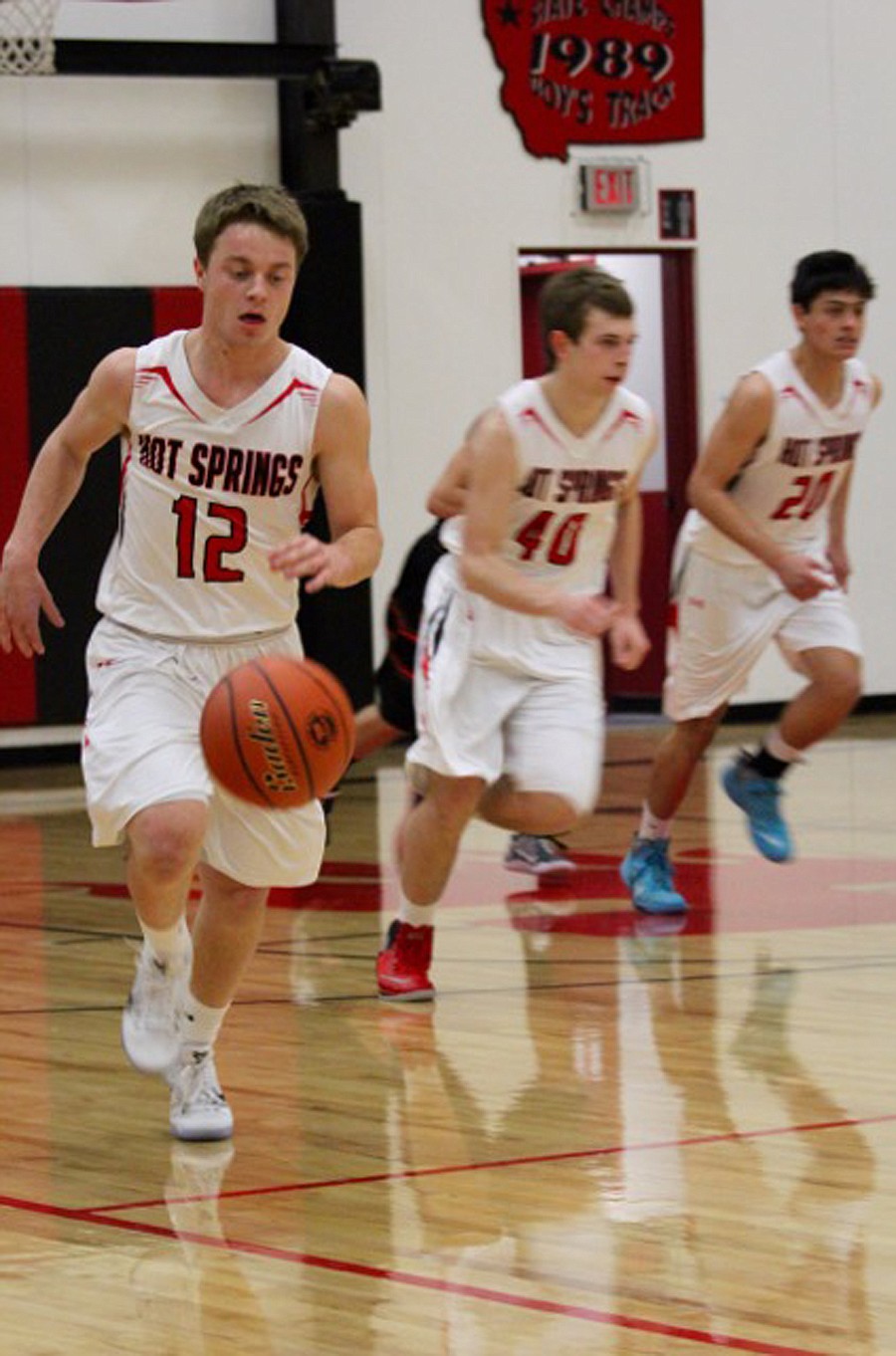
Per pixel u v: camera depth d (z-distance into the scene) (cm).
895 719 1883
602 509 708
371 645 1702
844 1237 462
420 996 745
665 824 925
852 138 1898
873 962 799
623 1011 720
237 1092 618
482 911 934
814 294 840
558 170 1798
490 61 1770
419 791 746
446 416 1770
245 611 536
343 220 1678
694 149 1844
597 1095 603
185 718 529
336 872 1061
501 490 679
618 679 1955
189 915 926
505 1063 645
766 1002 729
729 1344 394
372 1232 474
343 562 499
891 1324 405
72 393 1634
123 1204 501
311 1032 697
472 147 1769
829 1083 611
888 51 1908
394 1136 562
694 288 1855
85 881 1058
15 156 1628
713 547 880
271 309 504
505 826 718
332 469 527
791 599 888
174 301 1659
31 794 1466
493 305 1783
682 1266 444
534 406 679
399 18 1739
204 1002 560
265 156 1711
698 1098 596
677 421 1872
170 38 1673
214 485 523
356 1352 396
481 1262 450
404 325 1753
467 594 709
